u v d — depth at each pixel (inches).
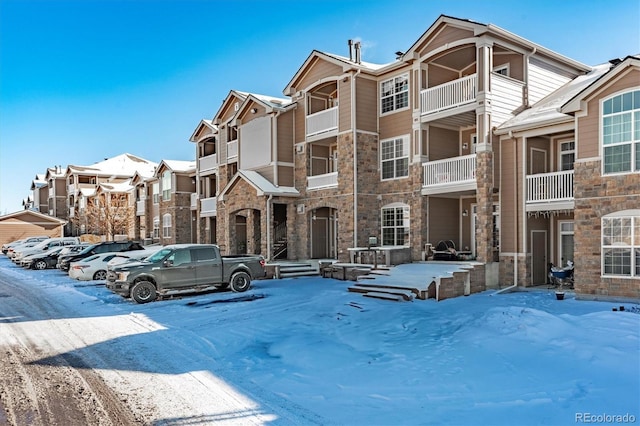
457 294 605.3
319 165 995.9
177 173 1504.7
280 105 1011.9
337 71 896.3
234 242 1068.5
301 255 974.4
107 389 287.4
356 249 813.2
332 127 903.1
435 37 759.7
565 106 577.6
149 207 1738.4
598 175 555.2
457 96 727.1
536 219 689.6
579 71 847.1
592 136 561.6
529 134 659.4
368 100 869.8
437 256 766.5
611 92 545.6
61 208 2559.1
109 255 920.9
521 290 658.2
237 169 1131.3
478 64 693.9
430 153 801.6
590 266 557.9
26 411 253.9
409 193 809.5
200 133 1363.2
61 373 319.9
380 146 871.7
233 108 1168.2
